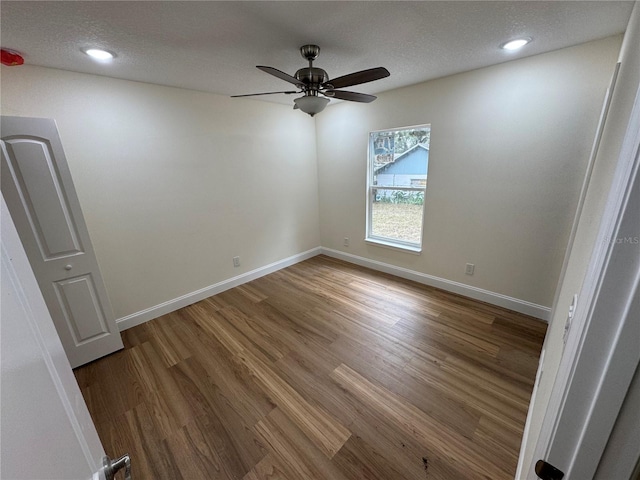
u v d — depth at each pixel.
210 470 1.43
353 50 1.97
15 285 0.43
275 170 3.71
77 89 2.18
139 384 2.00
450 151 2.82
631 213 0.33
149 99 2.55
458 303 2.93
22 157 1.80
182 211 2.94
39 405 0.43
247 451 1.51
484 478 1.34
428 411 1.71
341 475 1.38
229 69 2.24
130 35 1.62
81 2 1.28
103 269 2.51
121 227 2.56
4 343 0.37
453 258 3.09
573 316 0.60
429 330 2.50
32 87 2.00
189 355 2.30
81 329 2.17
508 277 2.74
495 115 2.47
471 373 1.99
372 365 2.11
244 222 3.52
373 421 1.66
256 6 1.39
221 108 3.05
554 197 2.32
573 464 0.46
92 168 2.33
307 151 4.04
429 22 1.60
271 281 3.68
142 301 2.79
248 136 3.34
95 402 1.86
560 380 0.53
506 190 2.56
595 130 2.04
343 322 2.69
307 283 3.59
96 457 0.60
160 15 1.43
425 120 2.91
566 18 1.59
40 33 1.54
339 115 3.71
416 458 1.45
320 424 1.65
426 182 3.09
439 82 2.72
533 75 2.21
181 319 2.84
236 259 3.51
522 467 1.11
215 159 3.10
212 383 1.99
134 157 2.54
